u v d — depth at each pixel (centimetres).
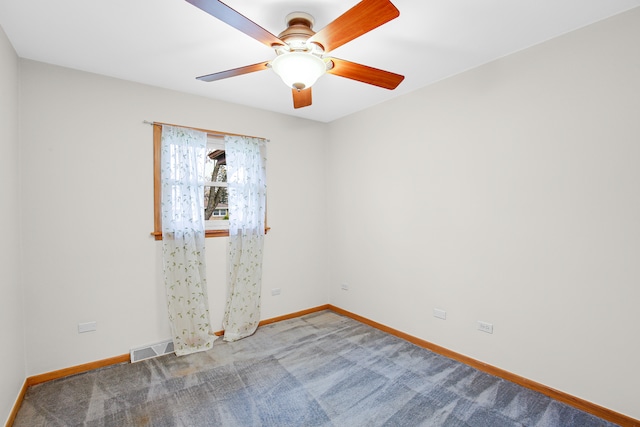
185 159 288
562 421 188
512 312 231
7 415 185
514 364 230
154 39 203
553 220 209
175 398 212
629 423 181
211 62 235
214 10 128
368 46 215
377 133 334
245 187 326
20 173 225
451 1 167
